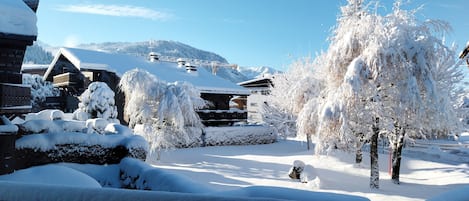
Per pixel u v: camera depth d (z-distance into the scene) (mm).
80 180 7871
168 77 27672
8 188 2533
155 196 2467
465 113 17141
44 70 48812
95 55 28109
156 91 18328
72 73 27531
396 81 12523
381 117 12734
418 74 12406
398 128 13484
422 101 12203
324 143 14180
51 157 9609
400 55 12250
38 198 2463
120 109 25000
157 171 6926
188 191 5250
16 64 7992
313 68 25109
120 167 9297
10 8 7203
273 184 12422
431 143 21281
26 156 9188
